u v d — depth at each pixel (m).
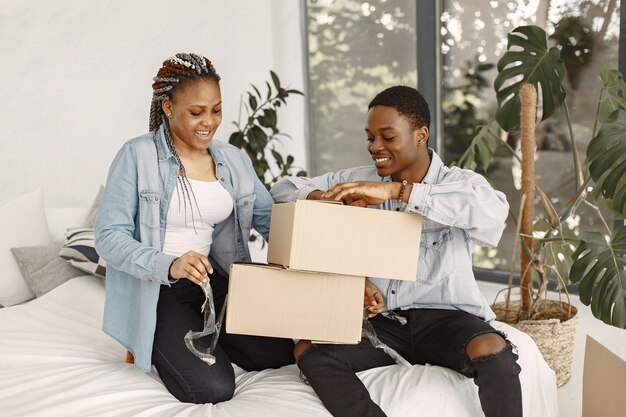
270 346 1.89
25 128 3.11
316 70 4.19
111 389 1.62
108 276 1.87
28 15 3.09
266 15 4.05
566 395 2.35
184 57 1.83
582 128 3.10
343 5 3.98
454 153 3.60
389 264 1.60
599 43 2.99
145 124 3.53
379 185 1.67
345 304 1.62
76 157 3.28
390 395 1.58
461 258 1.81
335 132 4.16
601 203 3.06
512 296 3.27
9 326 2.07
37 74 3.13
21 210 2.62
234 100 3.91
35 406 1.51
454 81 3.53
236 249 2.03
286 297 1.59
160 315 1.83
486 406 1.57
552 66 2.51
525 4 3.20
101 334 2.06
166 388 1.72
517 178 3.36
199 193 1.91
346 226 1.57
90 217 2.75
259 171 3.54
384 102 1.75
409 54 3.72
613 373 1.62
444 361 1.71
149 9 3.49
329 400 1.55
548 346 2.35
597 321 2.90
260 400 1.59
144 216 1.84
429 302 1.82
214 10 3.77
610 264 2.13
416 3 3.57
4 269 2.47
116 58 3.38
